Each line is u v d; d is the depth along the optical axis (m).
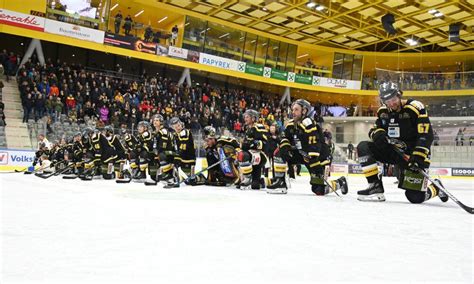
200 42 26.05
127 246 1.74
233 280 1.28
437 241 2.07
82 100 18.45
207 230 2.20
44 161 12.41
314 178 5.51
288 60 30.08
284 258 1.60
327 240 2.02
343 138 23.70
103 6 21.47
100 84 19.98
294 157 5.87
